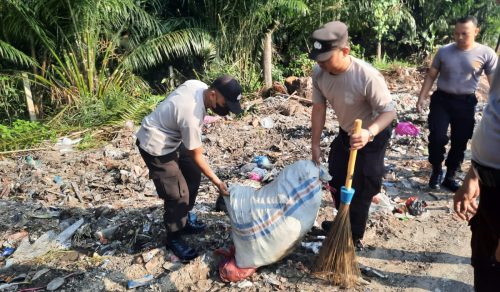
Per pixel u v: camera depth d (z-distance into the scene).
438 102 4.24
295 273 3.22
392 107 2.84
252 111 7.76
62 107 7.80
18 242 3.88
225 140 6.41
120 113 7.37
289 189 3.01
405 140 5.95
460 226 3.88
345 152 3.13
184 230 3.69
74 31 7.65
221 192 3.15
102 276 3.30
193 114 2.90
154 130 3.04
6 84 7.70
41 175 5.26
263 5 8.69
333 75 2.87
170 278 3.18
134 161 5.60
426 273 3.27
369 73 2.76
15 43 7.95
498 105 1.82
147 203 4.44
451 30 13.00
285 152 5.82
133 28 8.48
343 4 10.09
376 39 12.04
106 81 8.14
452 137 4.31
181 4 9.34
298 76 10.38
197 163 3.03
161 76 9.70
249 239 3.04
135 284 3.19
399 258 3.45
